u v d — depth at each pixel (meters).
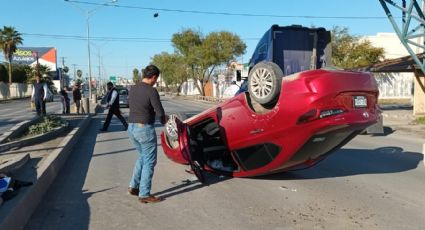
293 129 6.76
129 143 13.42
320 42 12.62
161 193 7.19
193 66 60.44
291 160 7.24
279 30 12.41
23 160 8.15
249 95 7.46
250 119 7.30
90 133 16.52
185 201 6.71
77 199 6.89
